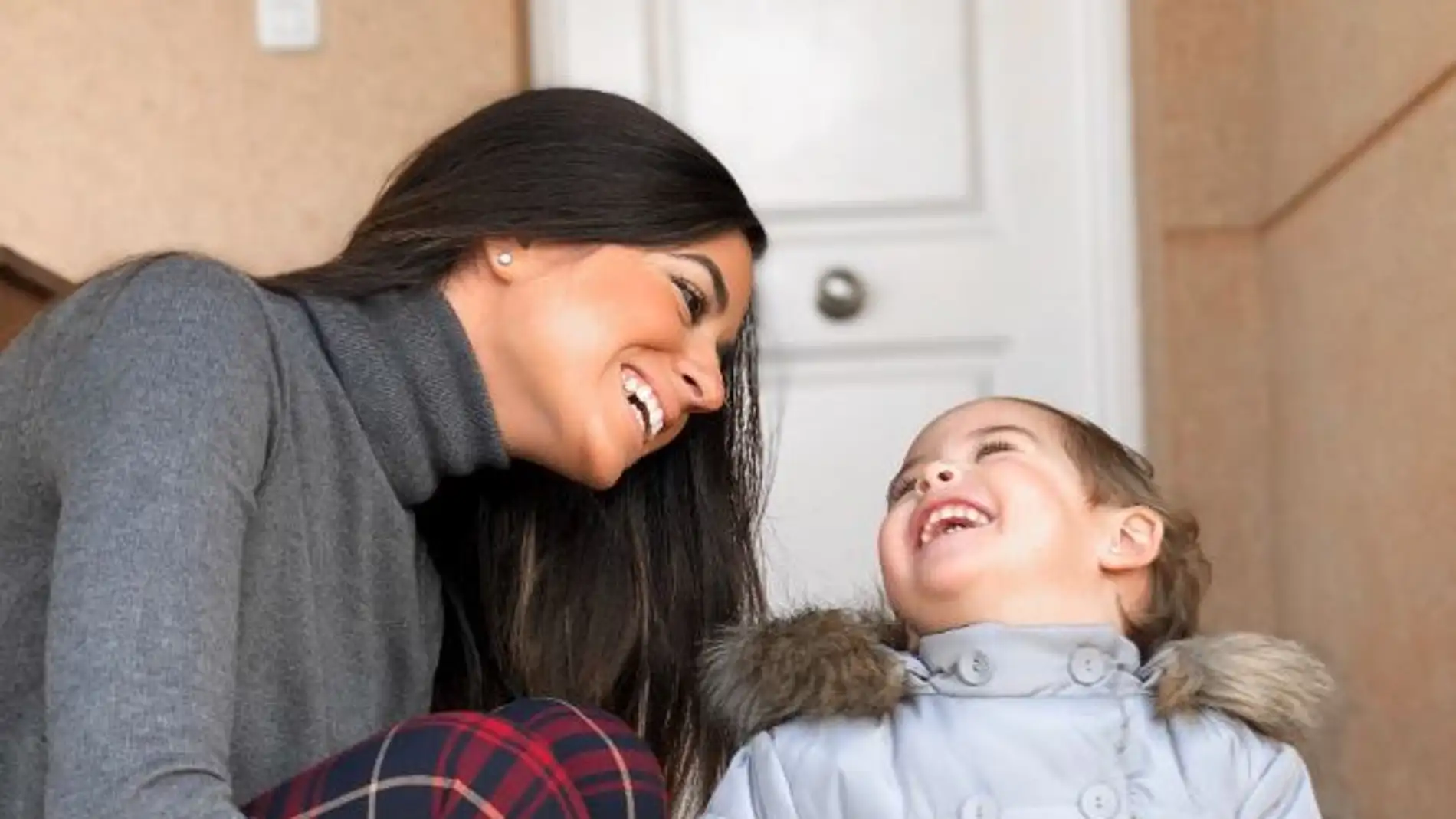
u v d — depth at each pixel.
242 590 1.28
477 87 3.00
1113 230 3.03
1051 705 1.44
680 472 1.67
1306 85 2.56
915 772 1.42
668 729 1.69
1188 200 2.89
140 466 1.14
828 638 1.47
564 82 3.07
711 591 1.69
